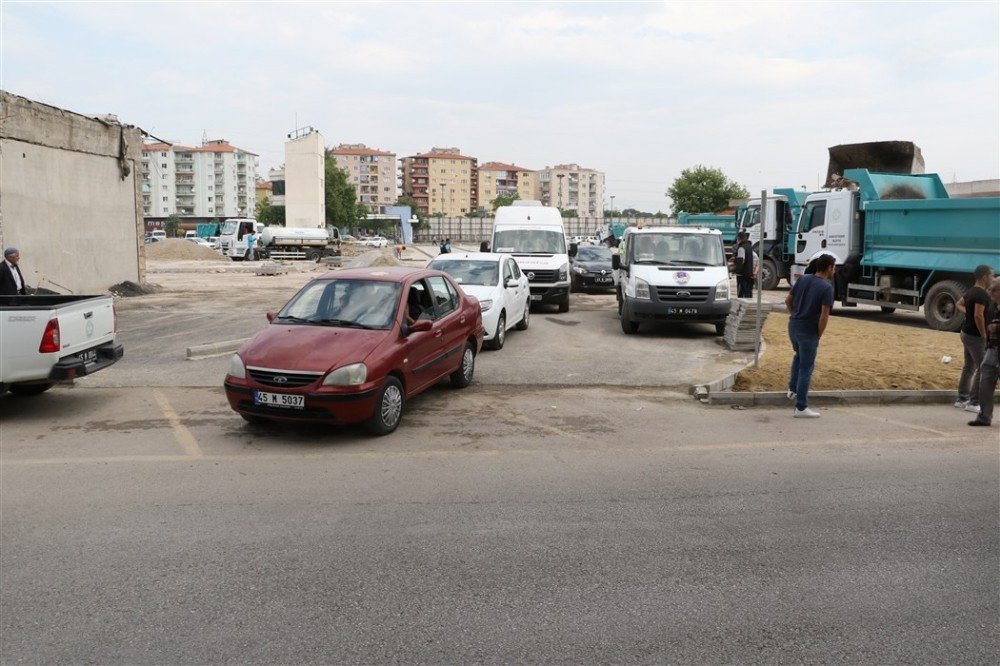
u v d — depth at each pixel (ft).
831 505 17.66
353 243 237.04
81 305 27.07
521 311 47.65
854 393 29.66
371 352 23.59
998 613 12.45
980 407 26.05
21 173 56.65
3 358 24.97
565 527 16.12
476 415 27.02
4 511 16.94
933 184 55.47
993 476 20.06
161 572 13.74
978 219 44.86
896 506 17.61
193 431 24.43
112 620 11.95
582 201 574.97
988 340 25.70
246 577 13.53
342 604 12.53
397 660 10.84
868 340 42.39
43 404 28.30
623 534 15.75
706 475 20.02
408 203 515.50
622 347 43.09
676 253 49.21
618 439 23.84
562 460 21.39
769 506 17.57
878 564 14.34
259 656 10.92
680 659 10.95
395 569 13.93
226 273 111.75
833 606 12.64
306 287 27.73
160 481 19.20
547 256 59.77
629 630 11.77
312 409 22.52
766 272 77.51
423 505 17.47
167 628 11.71
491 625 11.88
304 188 240.94
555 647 11.25
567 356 39.81
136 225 75.25
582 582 13.46
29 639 11.35
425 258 160.97
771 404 29.37
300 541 15.24
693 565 14.23
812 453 22.33
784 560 14.48
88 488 18.62
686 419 26.71
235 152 468.34
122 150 71.36
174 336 45.29
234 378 23.38
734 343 41.78
